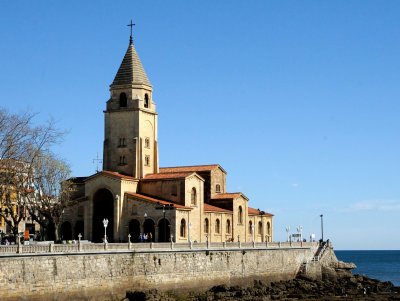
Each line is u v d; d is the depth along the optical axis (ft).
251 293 344.49
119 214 397.60
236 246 373.40
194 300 315.58
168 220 391.45
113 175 401.49
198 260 336.70
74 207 414.21
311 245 469.16
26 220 433.89
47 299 249.14
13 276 235.81
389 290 409.90
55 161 351.87
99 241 408.87
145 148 432.66
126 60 440.86
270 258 403.75
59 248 257.75
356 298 351.05
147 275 301.22
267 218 517.55
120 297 284.82
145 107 438.40
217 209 447.42
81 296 264.93
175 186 411.13
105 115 437.17
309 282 417.08
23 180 331.98
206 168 474.08
